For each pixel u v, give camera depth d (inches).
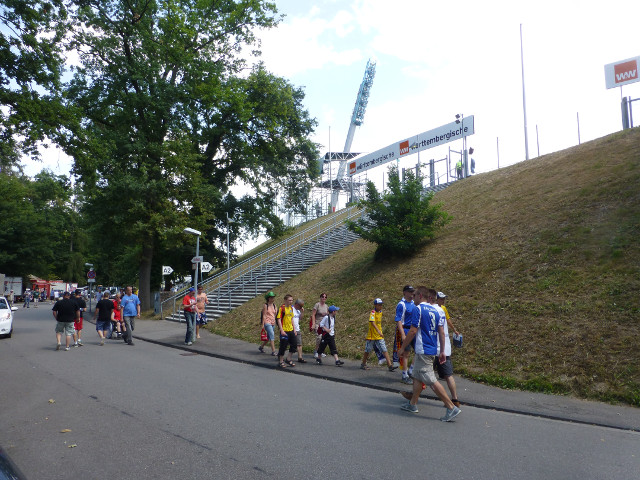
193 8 1053.2
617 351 319.0
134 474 170.4
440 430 231.0
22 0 585.3
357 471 174.2
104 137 928.3
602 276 404.2
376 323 396.5
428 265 598.9
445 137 1176.2
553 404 284.4
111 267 2215.8
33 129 624.1
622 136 757.3
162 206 962.7
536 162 878.4
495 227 624.1
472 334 404.8
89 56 952.3
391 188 687.1
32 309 1599.4
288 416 253.0
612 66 855.1
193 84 1027.3
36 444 204.2
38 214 2102.6
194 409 266.2
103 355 495.5
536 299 415.5
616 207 507.5
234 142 1159.6
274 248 1071.6
